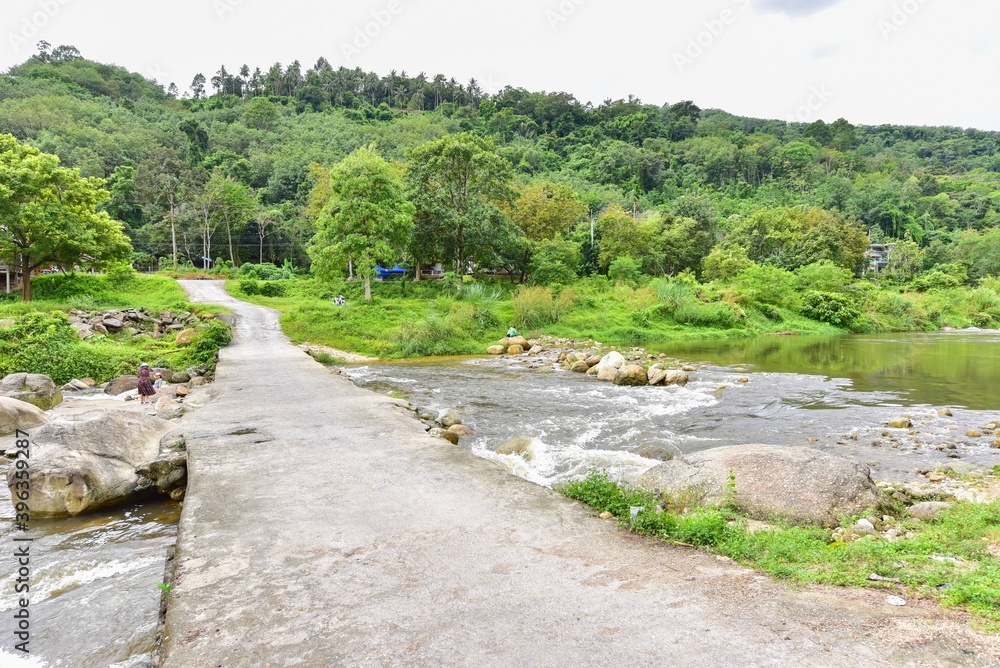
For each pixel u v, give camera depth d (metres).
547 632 3.36
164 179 66.50
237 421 10.21
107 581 5.04
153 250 67.69
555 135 132.75
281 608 3.74
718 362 24.56
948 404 14.69
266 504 5.81
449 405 14.80
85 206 36.75
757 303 46.81
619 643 3.21
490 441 10.98
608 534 4.98
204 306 33.81
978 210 107.75
